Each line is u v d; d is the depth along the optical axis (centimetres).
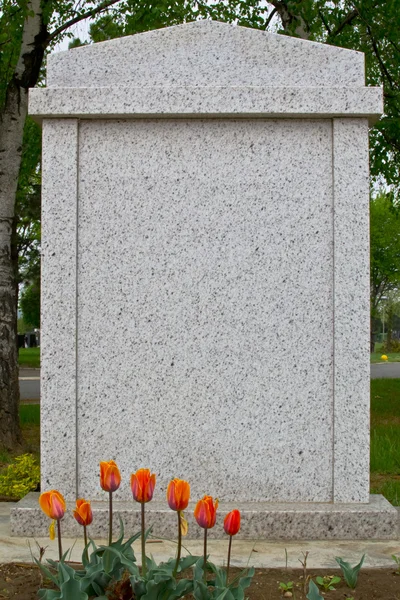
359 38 1112
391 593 302
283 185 412
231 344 409
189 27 416
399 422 988
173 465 405
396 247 3572
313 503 402
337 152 408
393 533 385
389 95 1109
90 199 412
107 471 254
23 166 1232
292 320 409
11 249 809
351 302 405
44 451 402
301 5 905
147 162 414
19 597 289
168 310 409
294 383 408
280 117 411
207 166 413
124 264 410
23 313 3303
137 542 374
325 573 328
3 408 776
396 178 1288
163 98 404
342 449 403
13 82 805
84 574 267
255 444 406
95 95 404
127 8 974
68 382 403
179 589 251
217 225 412
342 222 407
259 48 414
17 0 788
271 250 411
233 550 362
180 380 407
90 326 408
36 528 388
